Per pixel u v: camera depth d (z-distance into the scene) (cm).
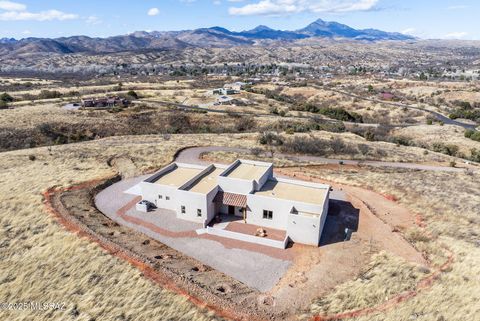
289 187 3806
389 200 4222
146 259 2662
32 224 3127
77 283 2342
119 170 4956
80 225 3148
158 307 2125
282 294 2389
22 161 5066
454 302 2161
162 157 5569
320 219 3053
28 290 2270
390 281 2445
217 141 6919
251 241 3134
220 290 2394
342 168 5562
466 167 6172
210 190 3506
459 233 3291
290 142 6712
